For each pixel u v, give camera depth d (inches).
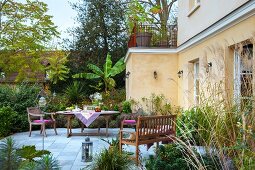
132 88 477.4
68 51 775.1
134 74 478.0
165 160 160.4
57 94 661.9
